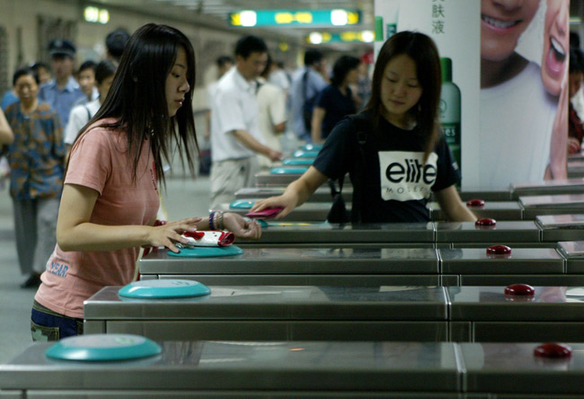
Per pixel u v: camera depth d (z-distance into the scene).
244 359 1.79
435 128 3.80
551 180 5.79
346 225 3.66
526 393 1.68
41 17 20.28
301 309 2.34
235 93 7.56
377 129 3.79
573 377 1.67
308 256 2.95
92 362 1.74
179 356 1.81
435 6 5.75
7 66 18.78
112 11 24.36
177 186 16.33
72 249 2.72
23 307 6.80
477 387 1.69
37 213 7.57
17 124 7.48
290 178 5.82
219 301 2.34
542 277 2.88
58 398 1.72
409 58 3.61
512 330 2.33
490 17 5.79
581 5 8.55
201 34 32.25
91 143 2.73
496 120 5.89
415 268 2.90
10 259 9.10
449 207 4.11
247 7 25.91
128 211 2.85
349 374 1.72
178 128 3.03
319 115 9.97
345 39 24.88
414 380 1.71
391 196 3.84
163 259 2.86
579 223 3.49
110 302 2.32
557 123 5.96
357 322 2.34
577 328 2.31
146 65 2.76
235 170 7.66
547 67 5.90
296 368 1.72
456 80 5.77
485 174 5.91
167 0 23.27
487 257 2.94
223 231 3.01
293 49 42.06
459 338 2.34
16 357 1.78
